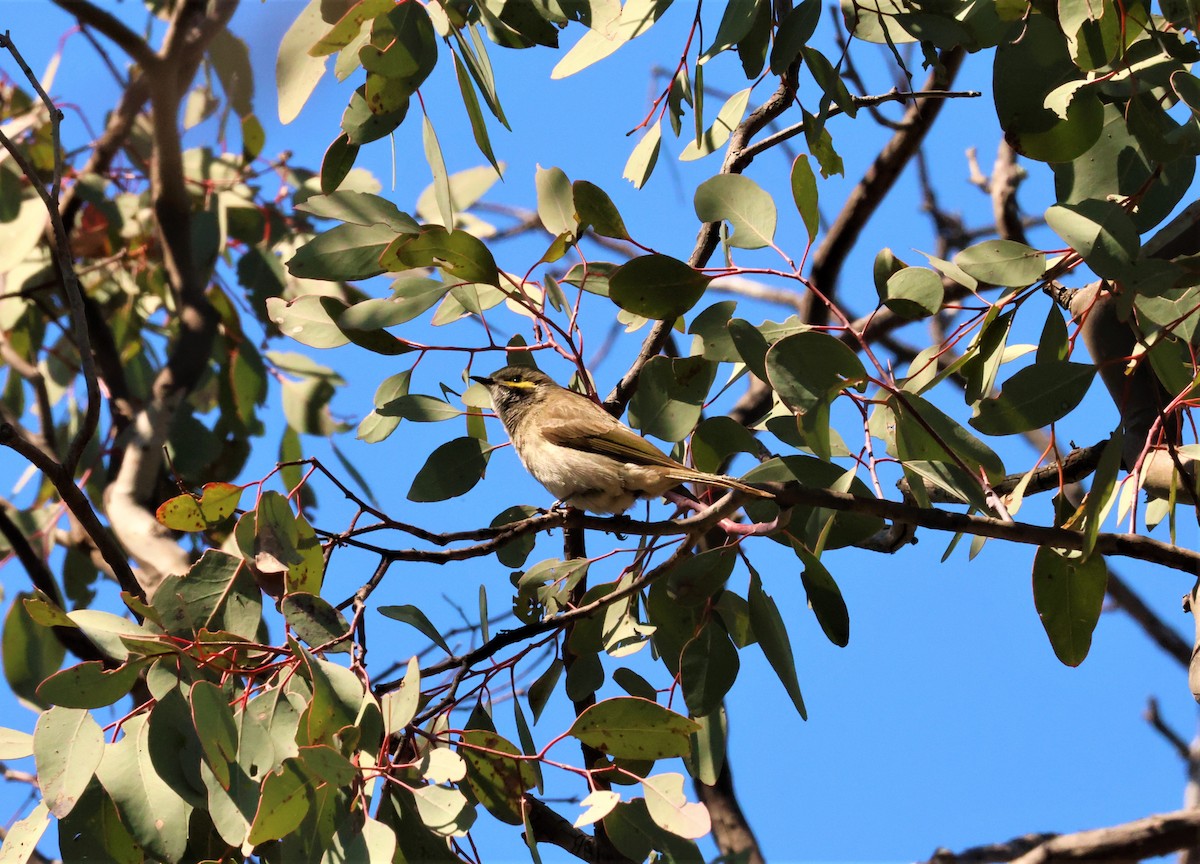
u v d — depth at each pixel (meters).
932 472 9.63
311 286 16.48
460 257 10.12
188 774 8.52
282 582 9.67
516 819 8.86
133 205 17.44
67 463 9.84
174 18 13.29
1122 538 9.73
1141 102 8.69
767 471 9.70
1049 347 10.05
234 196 16.64
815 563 9.95
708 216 10.17
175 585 9.40
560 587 10.96
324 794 7.70
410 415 11.19
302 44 8.93
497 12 9.51
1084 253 8.38
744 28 9.33
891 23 11.03
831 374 8.96
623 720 8.68
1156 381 10.27
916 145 15.38
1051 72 8.94
